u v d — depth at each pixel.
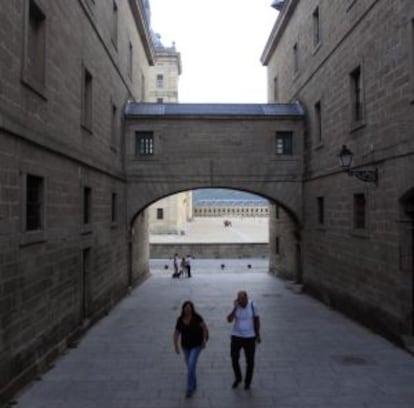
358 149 14.16
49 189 10.38
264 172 21.39
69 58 12.00
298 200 21.41
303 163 21.31
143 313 16.45
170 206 58.75
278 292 21.28
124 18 20.88
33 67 9.95
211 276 27.94
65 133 11.63
